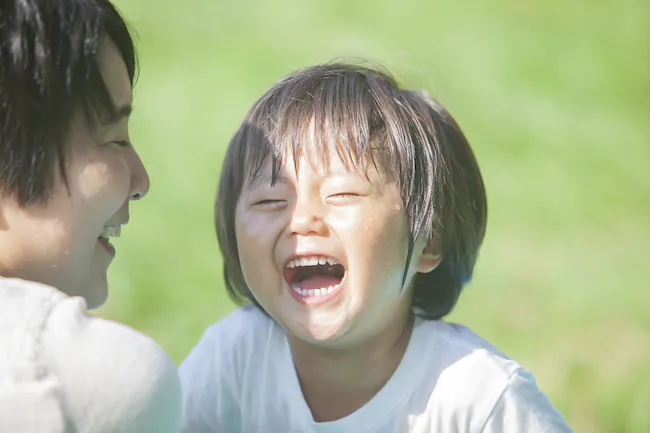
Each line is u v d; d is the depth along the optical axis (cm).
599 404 448
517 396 264
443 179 271
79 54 215
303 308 254
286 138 259
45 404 189
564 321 529
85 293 231
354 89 271
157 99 809
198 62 885
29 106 209
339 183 251
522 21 1006
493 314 536
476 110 809
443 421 266
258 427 291
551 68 898
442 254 281
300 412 281
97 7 222
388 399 271
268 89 292
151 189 660
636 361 486
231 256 285
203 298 533
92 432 195
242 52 908
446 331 280
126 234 603
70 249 220
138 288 539
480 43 948
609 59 920
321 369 277
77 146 218
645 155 752
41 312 199
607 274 586
